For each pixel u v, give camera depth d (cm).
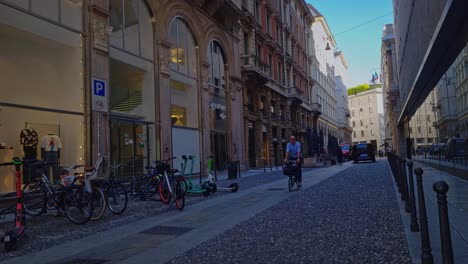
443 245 344
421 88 1970
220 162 2317
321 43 6781
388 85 5975
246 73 2869
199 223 777
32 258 552
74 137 1271
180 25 1969
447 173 1508
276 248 554
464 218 659
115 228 757
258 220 777
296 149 1335
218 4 2239
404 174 784
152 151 1680
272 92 3647
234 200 1106
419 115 2605
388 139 8319
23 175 870
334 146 4000
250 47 3117
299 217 788
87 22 1334
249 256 520
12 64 1155
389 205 877
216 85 2348
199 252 552
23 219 698
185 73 1986
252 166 3077
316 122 5859
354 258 483
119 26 1520
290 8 4638
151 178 1103
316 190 1280
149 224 784
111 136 1436
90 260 533
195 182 1717
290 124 4222
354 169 2519
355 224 688
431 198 936
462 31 945
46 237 685
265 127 3394
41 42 1223
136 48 1617
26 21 1139
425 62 1307
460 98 1143
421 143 2558
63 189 841
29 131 1166
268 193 1255
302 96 4788
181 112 1934
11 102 1138
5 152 1098
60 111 1244
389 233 603
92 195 815
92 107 1322
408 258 466
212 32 2289
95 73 1344
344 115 9725
